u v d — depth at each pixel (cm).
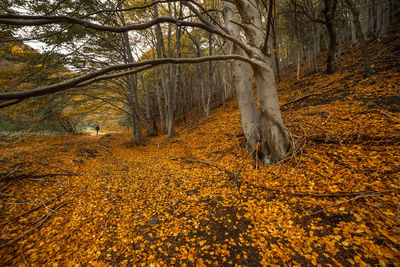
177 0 293
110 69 205
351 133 479
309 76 1487
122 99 1336
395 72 793
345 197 300
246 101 580
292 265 216
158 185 512
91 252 262
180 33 1284
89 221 346
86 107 1354
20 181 505
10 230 312
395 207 254
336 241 234
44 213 368
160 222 334
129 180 570
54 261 246
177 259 246
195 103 3331
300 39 1639
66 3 730
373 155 385
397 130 425
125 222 340
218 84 2553
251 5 438
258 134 575
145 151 1115
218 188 442
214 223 313
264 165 493
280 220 291
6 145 1064
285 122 725
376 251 207
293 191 354
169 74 1455
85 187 504
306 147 498
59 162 725
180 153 896
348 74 1052
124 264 239
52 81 868
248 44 427
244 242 262
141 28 236
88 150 1026
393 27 1433
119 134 2384
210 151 779
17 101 151
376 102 622
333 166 393
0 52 729
